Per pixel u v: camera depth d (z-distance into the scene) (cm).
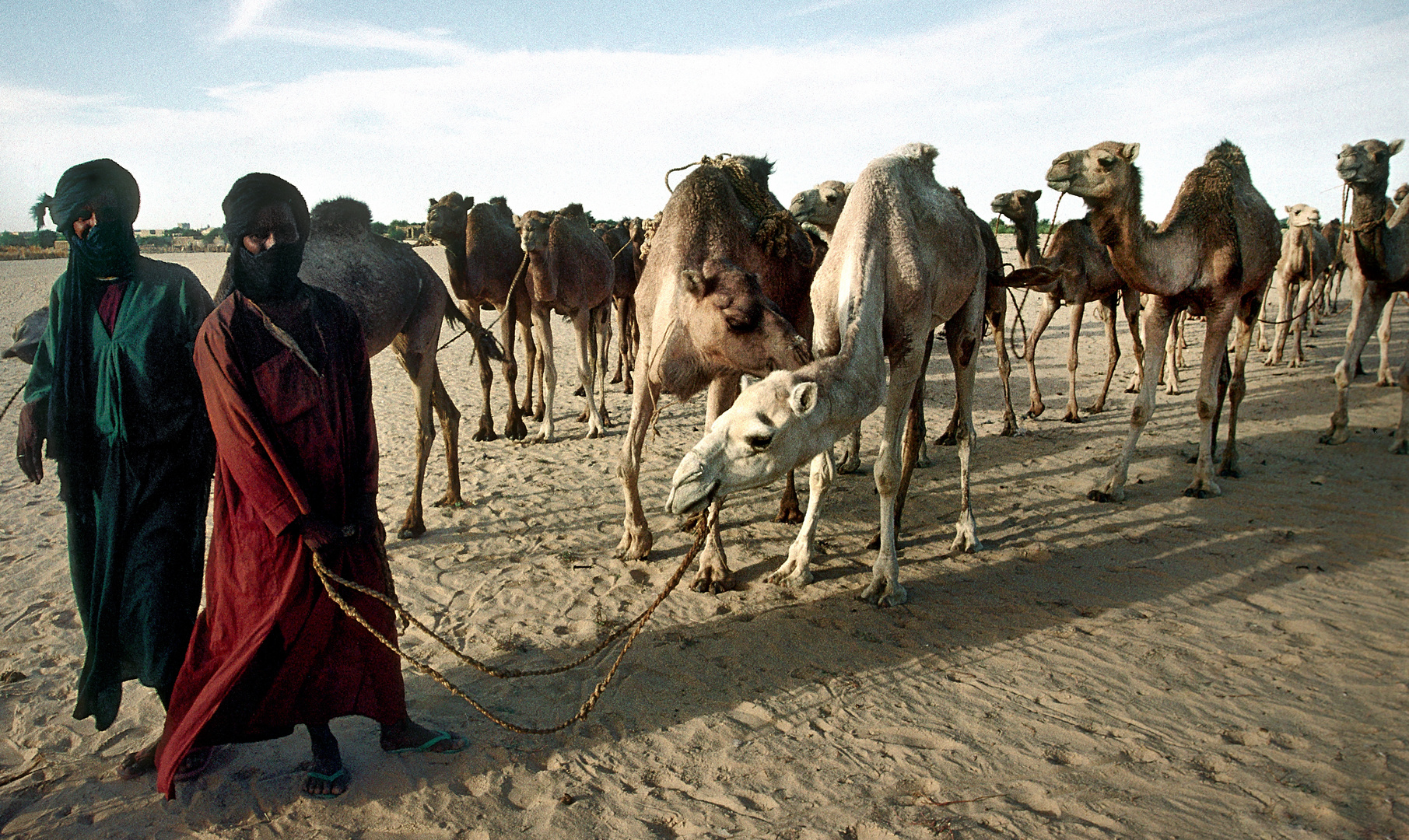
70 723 389
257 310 306
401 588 555
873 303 456
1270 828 291
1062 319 2348
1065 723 377
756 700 408
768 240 560
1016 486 778
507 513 721
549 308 1017
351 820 317
